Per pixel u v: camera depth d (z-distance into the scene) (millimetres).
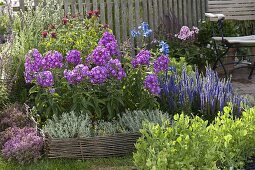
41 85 5160
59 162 4852
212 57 8164
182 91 5531
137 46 8219
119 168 4684
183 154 3404
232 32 8539
